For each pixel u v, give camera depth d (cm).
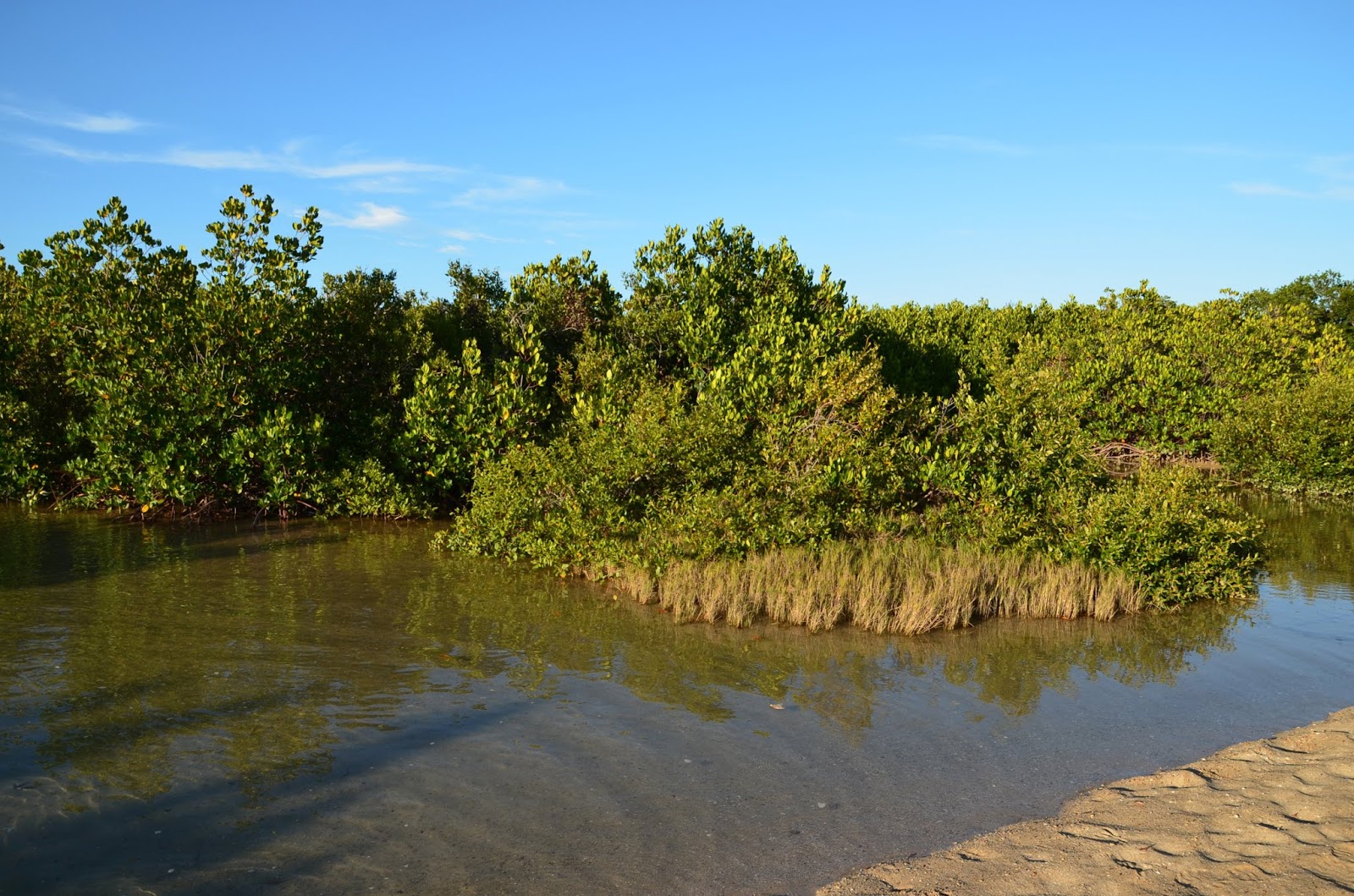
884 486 1267
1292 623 1005
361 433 1734
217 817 540
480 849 511
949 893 464
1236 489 2141
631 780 602
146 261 1620
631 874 487
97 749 631
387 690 763
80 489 1742
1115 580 1054
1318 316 4012
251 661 827
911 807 568
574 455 1308
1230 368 2288
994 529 1170
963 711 739
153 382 1552
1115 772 622
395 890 468
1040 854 503
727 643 915
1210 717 729
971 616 1012
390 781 594
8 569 1184
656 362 1717
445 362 1630
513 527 1283
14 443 1675
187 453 1555
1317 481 2033
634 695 764
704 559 1117
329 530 1532
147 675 782
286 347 1680
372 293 1875
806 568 1072
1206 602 1094
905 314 2809
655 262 1759
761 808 565
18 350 1714
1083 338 2481
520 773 610
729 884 477
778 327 1517
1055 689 793
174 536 1448
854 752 653
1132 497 1159
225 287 1606
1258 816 533
